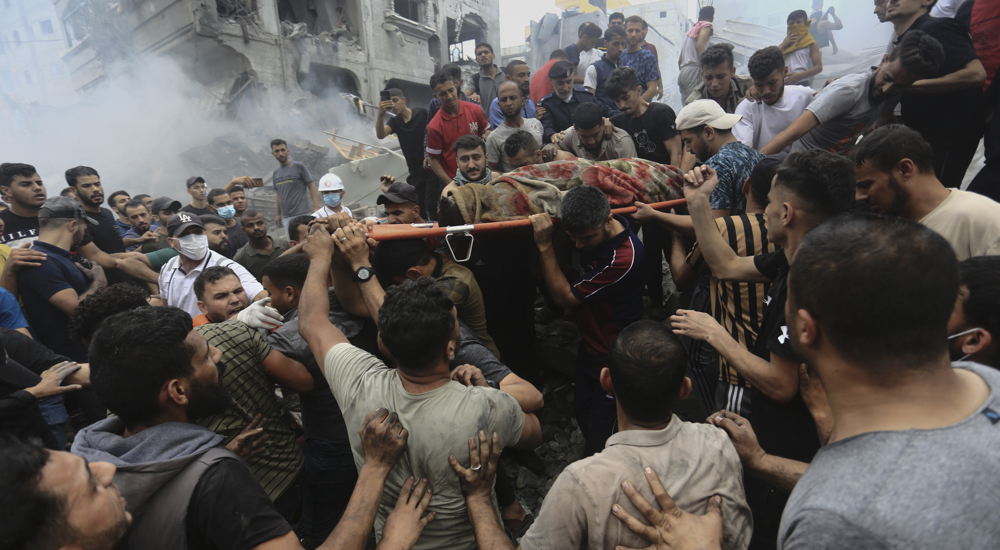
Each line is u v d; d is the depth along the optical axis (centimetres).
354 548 122
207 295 254
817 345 83
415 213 278
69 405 333
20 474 81
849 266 75
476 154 337
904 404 75
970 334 125
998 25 279
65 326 320
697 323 177
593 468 119
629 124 359
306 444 216
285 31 1864
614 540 117
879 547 65
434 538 146
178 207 540
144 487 116
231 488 122
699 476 120
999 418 71
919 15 284
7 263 298
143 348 127
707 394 245
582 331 248
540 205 242
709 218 201
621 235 225
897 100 298
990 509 64
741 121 331
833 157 156
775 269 183
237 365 180
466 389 144
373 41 2133
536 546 122
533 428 168
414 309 133
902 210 168
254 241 443
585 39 684
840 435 81
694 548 108
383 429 132
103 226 431
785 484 136
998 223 153
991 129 232
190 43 1666
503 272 288
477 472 136
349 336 207
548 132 443
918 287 72
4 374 210
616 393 129
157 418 134
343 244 183
